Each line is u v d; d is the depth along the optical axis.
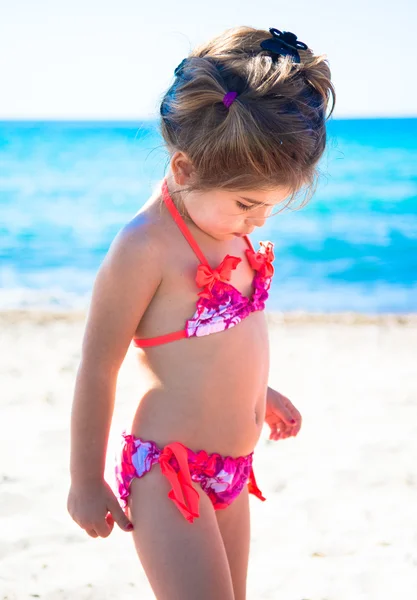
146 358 2.11
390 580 2.94
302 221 16.30
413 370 5.88
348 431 4.55
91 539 3.24
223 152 1.85
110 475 3.42
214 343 2.07
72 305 8.89
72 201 21.89
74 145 36.84
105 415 2.06
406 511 3.51
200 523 1.96
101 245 14.95
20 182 25.73
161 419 2.06
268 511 3.52
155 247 2.04
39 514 3.44
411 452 4.21
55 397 5.07
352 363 6.11
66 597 2.79
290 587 2.89
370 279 11.26
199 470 2.05
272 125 1.85
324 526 3.38
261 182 1.88
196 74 1.93
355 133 36.62
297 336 7.15
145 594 2.83
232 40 2.02
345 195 19.86
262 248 2.31
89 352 2.06
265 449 4.28
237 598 2.23
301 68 1.98
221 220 2.00
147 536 1.97
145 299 2.04
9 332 7.05
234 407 2.12
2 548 3.14
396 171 24.28
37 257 13.46
